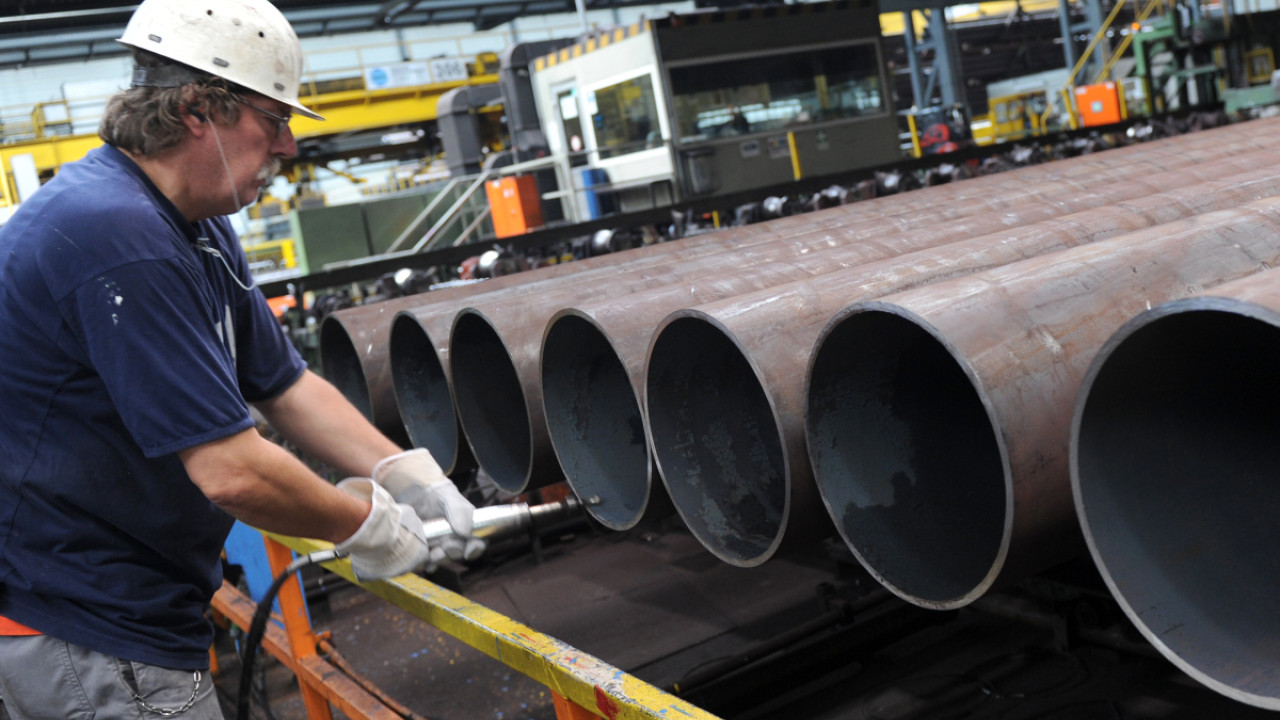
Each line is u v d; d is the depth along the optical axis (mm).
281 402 1884
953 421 1606
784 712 2527
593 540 4230
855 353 1436
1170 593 1103
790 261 2465
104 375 1368
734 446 1802
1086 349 1278
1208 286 1449
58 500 1491
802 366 1528
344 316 2961
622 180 8906
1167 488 1194
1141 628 1055
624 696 1301
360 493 1658
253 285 1799
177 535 1595
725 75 8438
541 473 2146
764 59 8602
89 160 1476
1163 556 1135
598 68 8828
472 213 8312
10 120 17594
